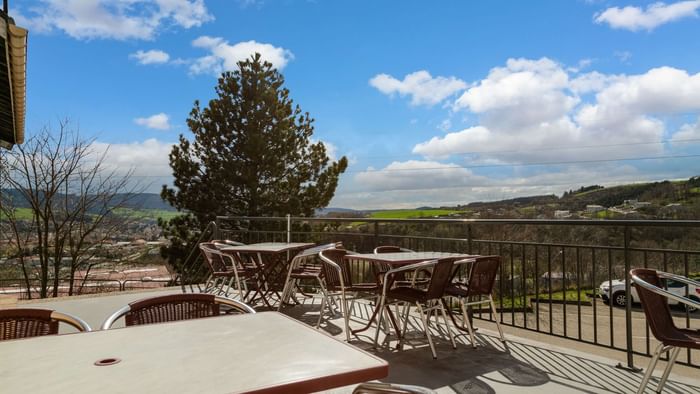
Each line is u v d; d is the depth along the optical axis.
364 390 1.31
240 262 5.55
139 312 2.09
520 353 3.66
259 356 1.30
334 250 4.26
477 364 3.41
